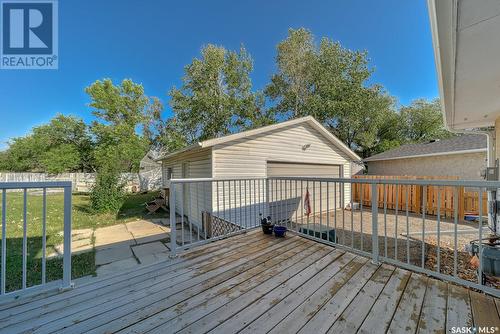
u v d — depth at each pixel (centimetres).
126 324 162
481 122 484
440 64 225
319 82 1539
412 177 879
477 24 161
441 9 151
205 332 153
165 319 167
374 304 182
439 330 153
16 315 174
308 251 299
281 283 216
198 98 1617
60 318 170
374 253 260
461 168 995
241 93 1761
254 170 618
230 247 316
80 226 649
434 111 1986
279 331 153
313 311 174
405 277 226
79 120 2162
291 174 708
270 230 378
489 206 437
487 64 224
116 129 1938
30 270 346
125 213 854
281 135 676
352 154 888
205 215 542
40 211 871
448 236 497
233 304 184
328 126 1686
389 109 1892
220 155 560
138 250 448
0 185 188
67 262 214
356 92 1494
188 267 254
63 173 1973
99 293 203
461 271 311
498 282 257
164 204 924
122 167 996
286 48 1540
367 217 718
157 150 2217
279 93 1727
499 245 266
